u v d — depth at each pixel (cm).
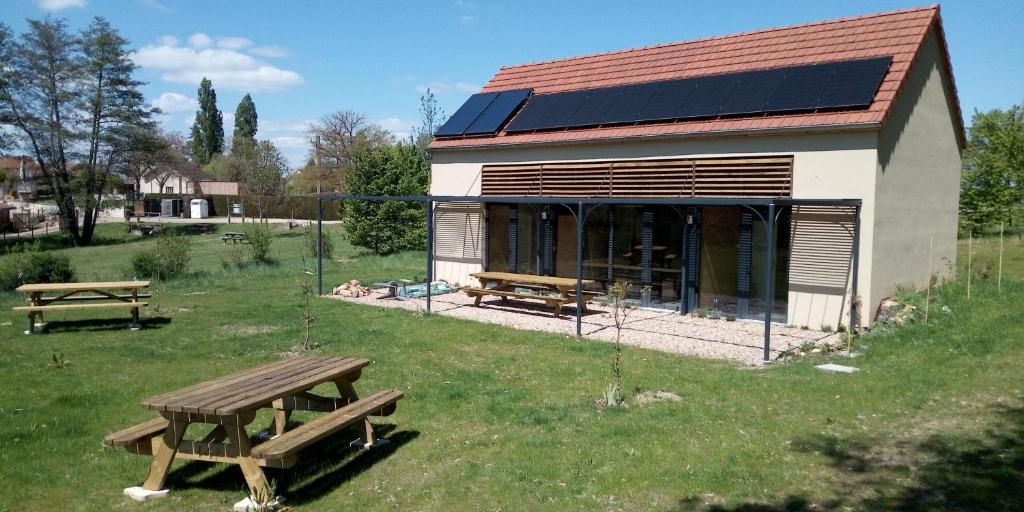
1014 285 1362
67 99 4141
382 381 835
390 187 2766
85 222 4294
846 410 677
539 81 1820
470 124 1738
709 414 678
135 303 1188
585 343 1080
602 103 1548
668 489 498
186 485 532
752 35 1508
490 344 1069
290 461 485
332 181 5669
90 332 1150
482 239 1723
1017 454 538
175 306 1422
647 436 615
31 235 4494
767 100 1272
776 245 1266
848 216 1165
